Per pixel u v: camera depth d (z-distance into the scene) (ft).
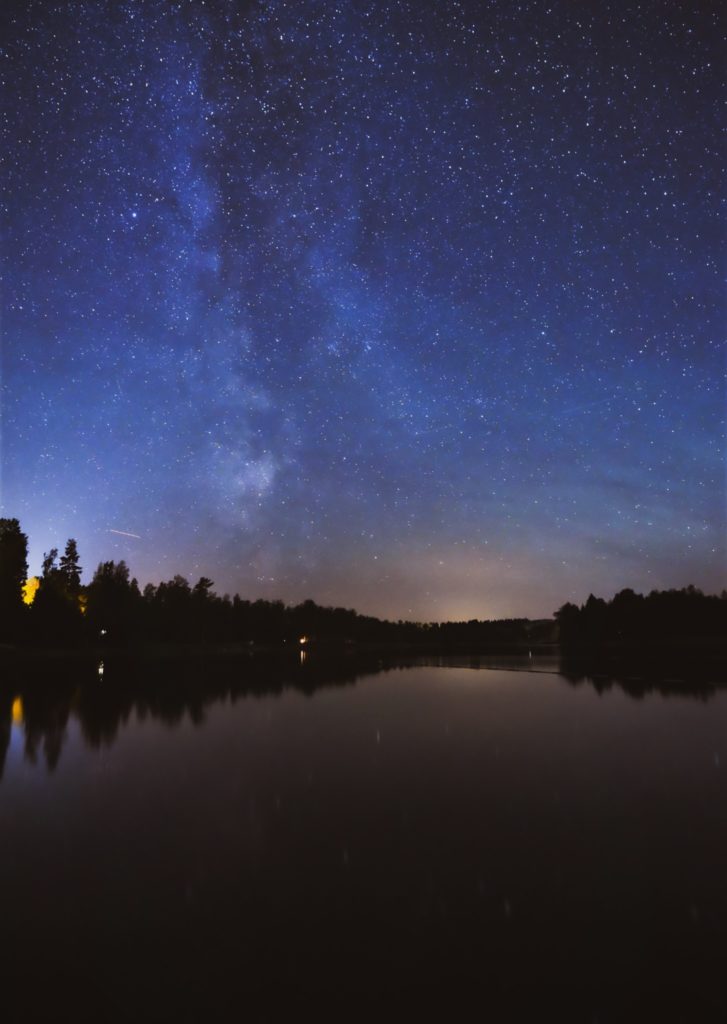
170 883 19.17
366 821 25.21
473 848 22.07
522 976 14.02
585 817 25.62
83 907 17.57
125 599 297.94
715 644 230.27
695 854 21.29
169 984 13.83
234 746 41.70
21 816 26.14
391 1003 13.11
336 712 59.26
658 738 43.73
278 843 22.72
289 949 15.25
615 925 16.33
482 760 37.04
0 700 70.33
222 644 328.29
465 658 178.19
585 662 142.92
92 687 87.25
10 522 219.61
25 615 199.41
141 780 32.42
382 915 16.98
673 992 13.39
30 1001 13.25
